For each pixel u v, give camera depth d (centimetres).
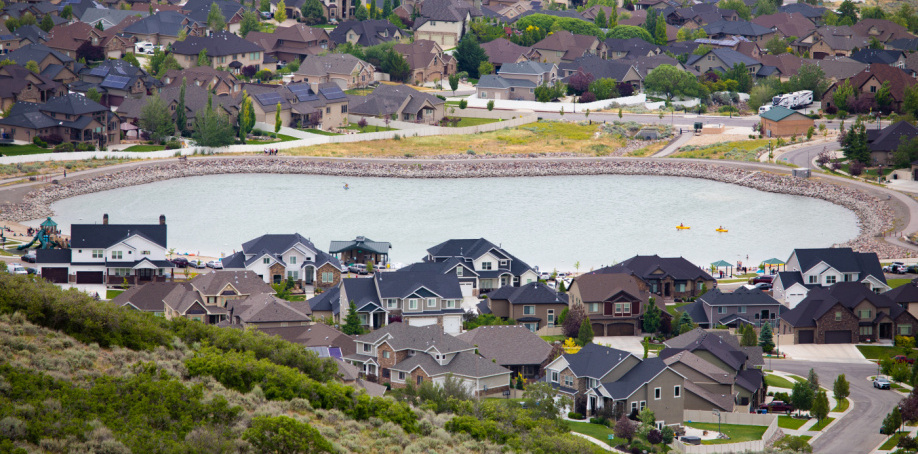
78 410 10062
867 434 15625
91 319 12488
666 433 14500
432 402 14075
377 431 11700
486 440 12275
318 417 11912
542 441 12475
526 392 15200
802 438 15425
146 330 13100
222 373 12269
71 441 9462
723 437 14938
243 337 14800
